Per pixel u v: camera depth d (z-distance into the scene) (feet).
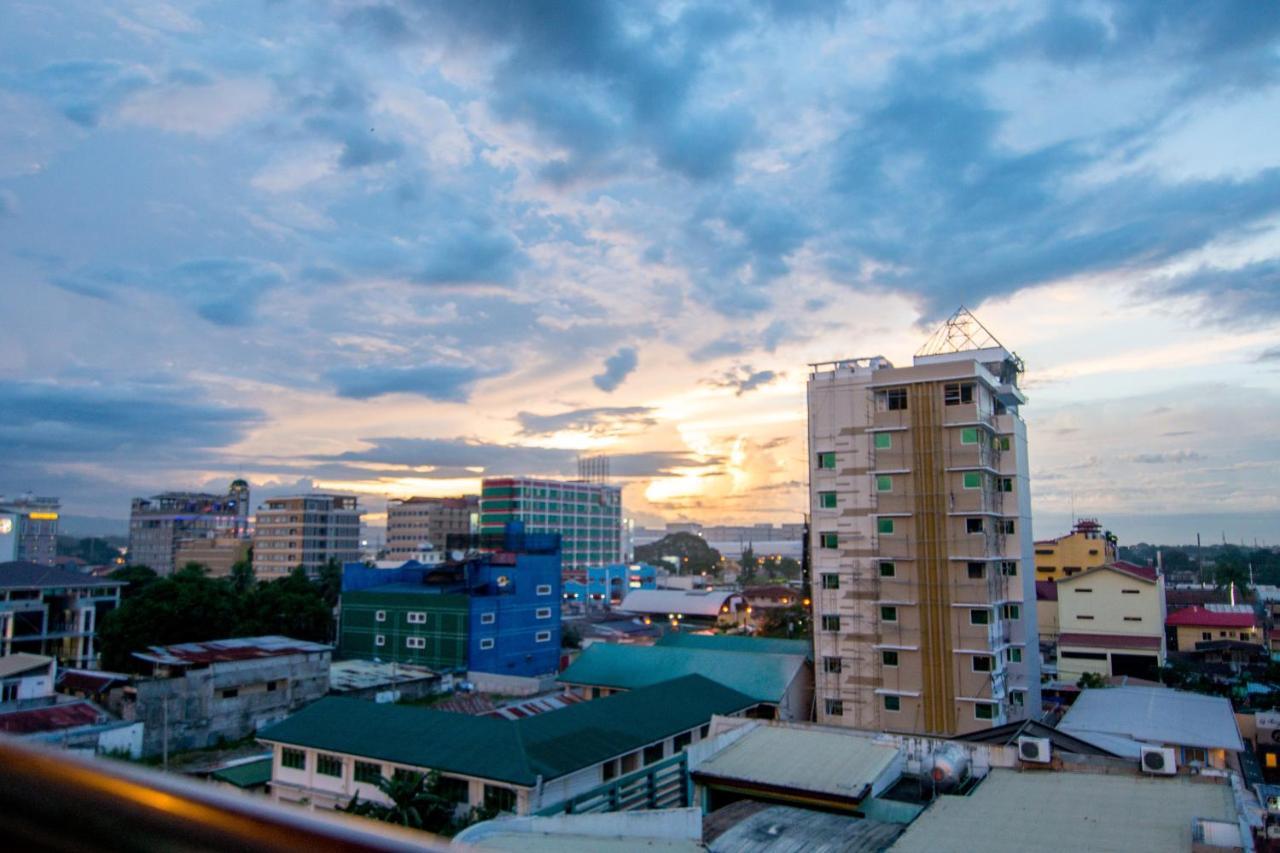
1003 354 145.69
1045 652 216.13
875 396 134.82
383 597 197.67
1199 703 116.37
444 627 188.55
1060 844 55.42
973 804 64.75
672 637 163.22
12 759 4.41
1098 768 72.59
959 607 125.29
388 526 513.04
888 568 130.82
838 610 133.08
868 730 88.89
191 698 131.44
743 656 138.31
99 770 4.32
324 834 3.95
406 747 88.53
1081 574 206.59
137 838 3.85
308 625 204.13
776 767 82.84
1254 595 301.43
